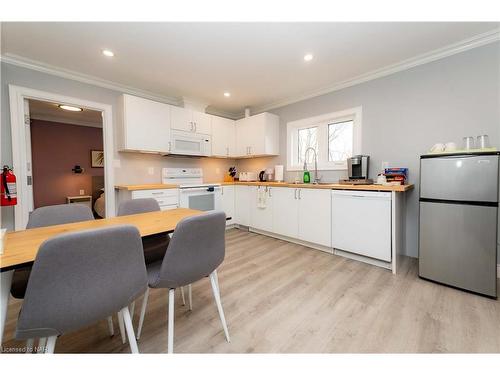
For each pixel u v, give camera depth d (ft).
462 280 6.00
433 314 5.03
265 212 11.51
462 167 5.91
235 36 6.72
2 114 7.83
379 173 9.06
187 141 11.95
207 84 10.36
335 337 4.36
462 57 7.17
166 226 4.27
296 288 6.28
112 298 2.83
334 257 8.63
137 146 10.12
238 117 15.53
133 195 9.50
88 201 16.98
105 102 10.07
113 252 2.72
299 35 6.67
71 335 4.47
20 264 2.55
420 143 8.07
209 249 3.92
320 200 9.10
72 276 2.48
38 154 15.43
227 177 14.57
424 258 6.64
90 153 17.62
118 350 4.08
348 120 10.37
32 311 2.36
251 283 6.59
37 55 7.80
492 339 4.23
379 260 7.67
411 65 8.14
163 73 9.23
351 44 7.15
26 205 8.25
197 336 4.42
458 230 6.03
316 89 10.88
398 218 7.61
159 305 5.55
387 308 5.29
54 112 14.94
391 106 8.73
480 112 6.91
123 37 6.76
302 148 12.42
